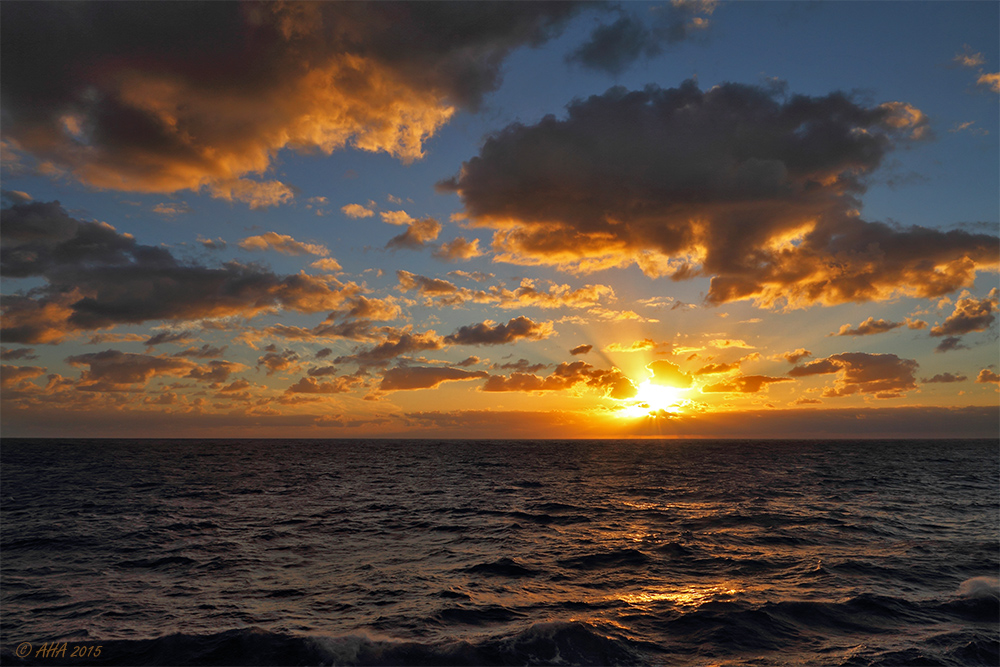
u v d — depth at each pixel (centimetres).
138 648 1112
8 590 1541
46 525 2598
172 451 13188
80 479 5259
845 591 1506
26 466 7200
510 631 1213
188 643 1127
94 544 2158
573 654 1090
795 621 1278
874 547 2100
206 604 1418
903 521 2736
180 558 1923
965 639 1168
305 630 1221
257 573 1727
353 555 1978
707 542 2197
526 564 1841
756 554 1978
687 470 7000
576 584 1605
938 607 1380
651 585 1592
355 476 5884
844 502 3544
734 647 1134
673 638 1185
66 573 1725
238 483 4919
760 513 3014
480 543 2191
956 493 4153
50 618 1308
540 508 3278
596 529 2511
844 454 12512
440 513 3053
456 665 1039
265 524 2647
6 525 2602
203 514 2978
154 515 2934
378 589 1552
